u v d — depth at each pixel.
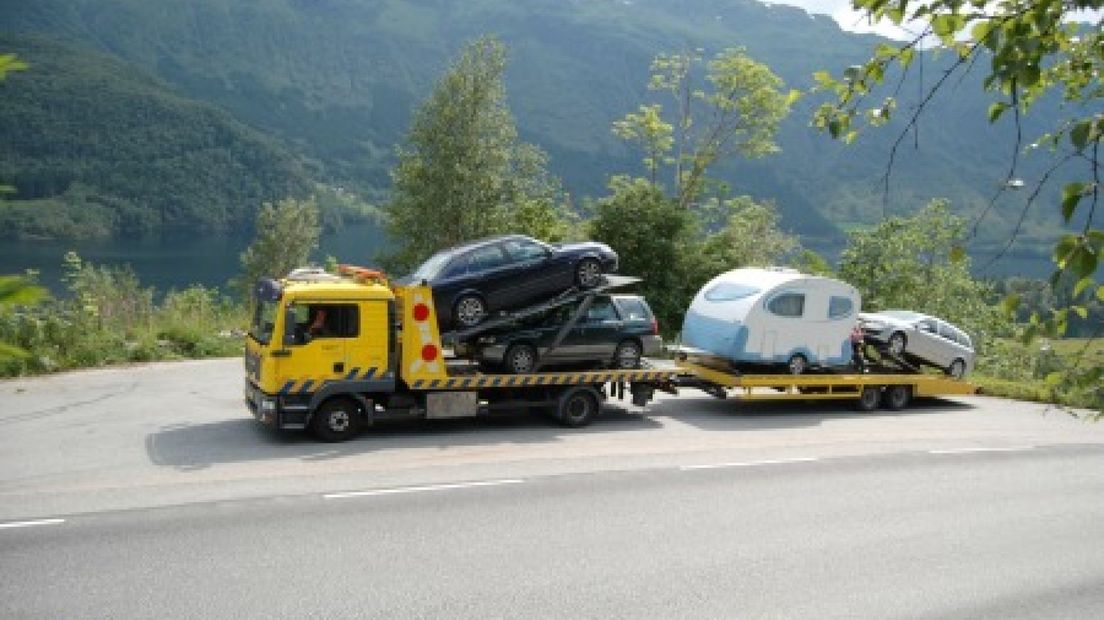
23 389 18.52
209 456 13.91
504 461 14.45
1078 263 3.34
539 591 9.45
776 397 20.23
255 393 15.32
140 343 22.81
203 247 169.50
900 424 20.16
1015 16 3.67
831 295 20.48
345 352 14.97
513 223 39.22
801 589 9.95
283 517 11.21
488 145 38.91
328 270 33.44
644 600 9.38
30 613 8.24
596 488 13.28
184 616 8.36
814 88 4.53
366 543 10.51
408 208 39.66
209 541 10.27
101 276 26.59
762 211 45.38
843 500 13.57
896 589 10.12
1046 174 3.73
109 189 188.00
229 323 28.11
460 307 16.36
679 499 13.02
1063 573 10.95
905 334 22.91
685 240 38.00
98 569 9.32
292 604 8.77
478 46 39.03
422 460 14.27
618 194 38.19
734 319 19.80
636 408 19.95
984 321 40.94
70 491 11.82
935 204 45.84
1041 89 4.03
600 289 17.69
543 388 17.25
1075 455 17.94
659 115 49.19
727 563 10.61
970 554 11.48
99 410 16.81
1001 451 17.81
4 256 129.75
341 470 13.44
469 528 11.23
